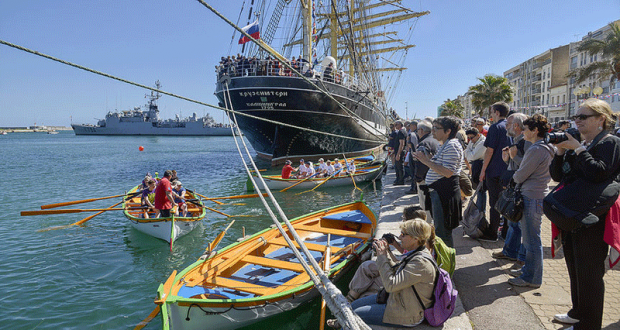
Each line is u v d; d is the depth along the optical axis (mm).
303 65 22500
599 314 2857
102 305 6762
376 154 37156
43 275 8055
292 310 5562
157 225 10148
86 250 9664
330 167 18875
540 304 3697
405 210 3867
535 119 3787
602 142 2709
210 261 6207
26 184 21875
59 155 44562
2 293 7191
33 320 6246
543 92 60562
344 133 27328
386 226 7020
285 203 15297
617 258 2703
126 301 6930
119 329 6012
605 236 2713
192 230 10906
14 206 15727
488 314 3551
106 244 10141
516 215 3914
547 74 59000
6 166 31953
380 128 36219
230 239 10508
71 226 11789
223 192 18656
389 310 3262
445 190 4316
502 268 4613
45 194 18672
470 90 43719
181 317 4773
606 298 3725
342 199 15992
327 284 3588
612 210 2703
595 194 2709
